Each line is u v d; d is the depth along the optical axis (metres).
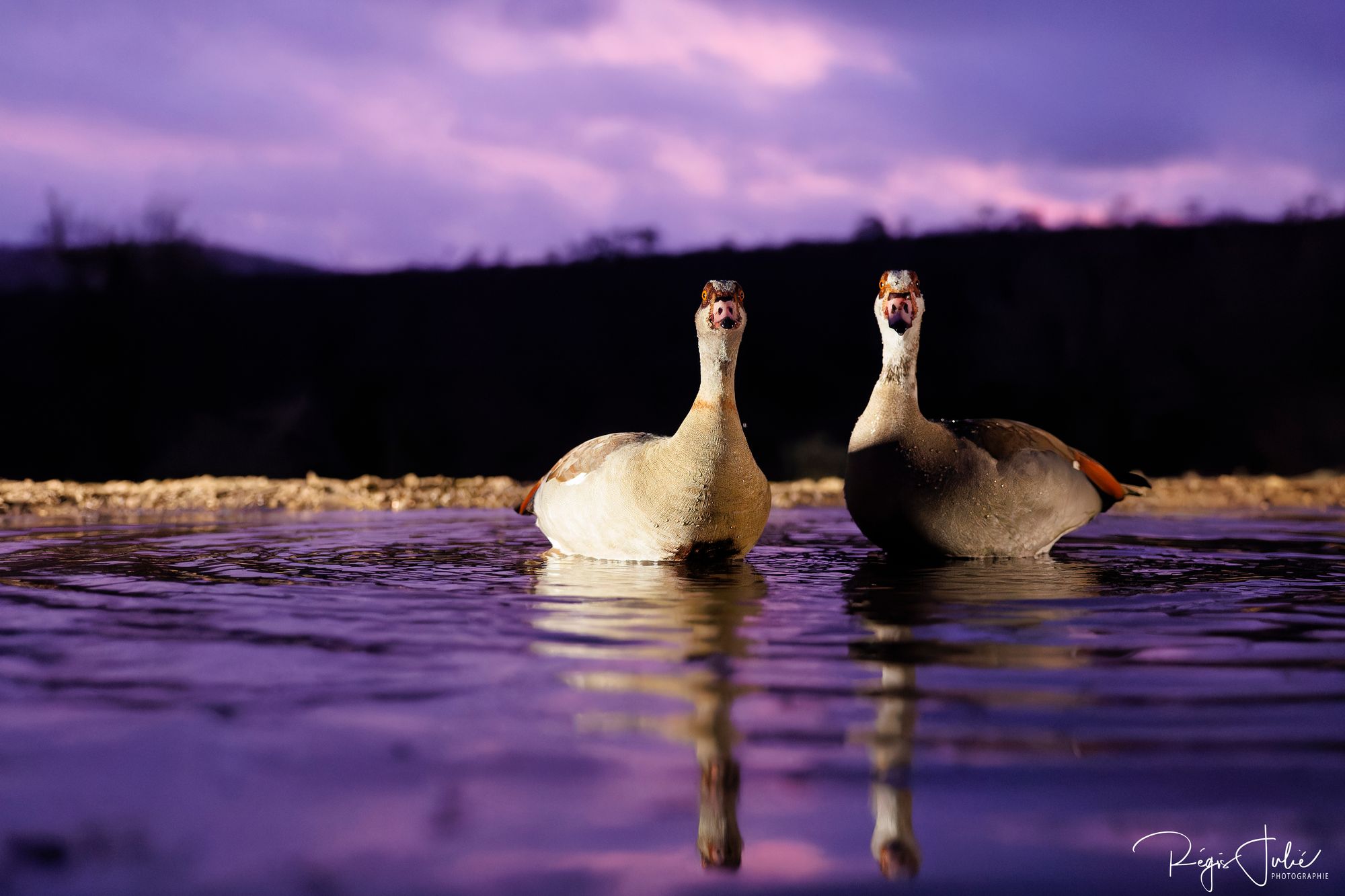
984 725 2.79
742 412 23.92
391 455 23.17
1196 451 21.33
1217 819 2.24
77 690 3.12
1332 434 21.11
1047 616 4.25
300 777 2.47
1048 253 26.94
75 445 23.39
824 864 2.07
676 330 27.31
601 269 29.78
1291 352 23.42
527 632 3.92
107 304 27.23
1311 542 7.18
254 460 22.61
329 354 26.84
